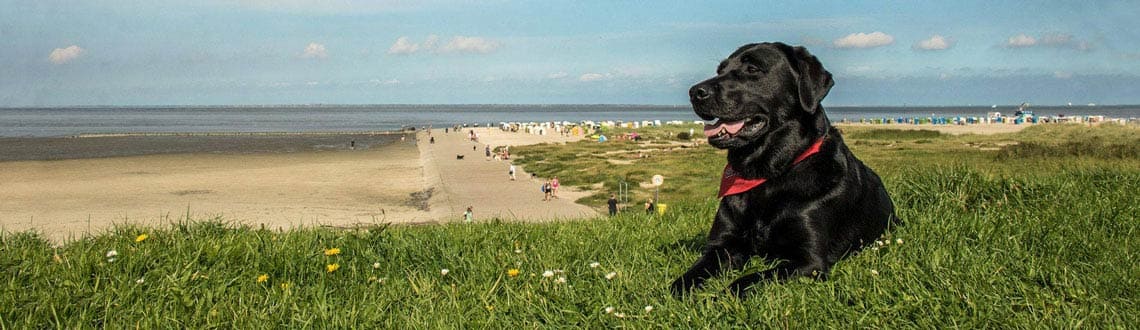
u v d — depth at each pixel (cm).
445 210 2819
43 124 14600
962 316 321
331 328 338
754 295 355
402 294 393
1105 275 381
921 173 721
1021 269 393
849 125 10550
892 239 462
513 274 414
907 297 341
